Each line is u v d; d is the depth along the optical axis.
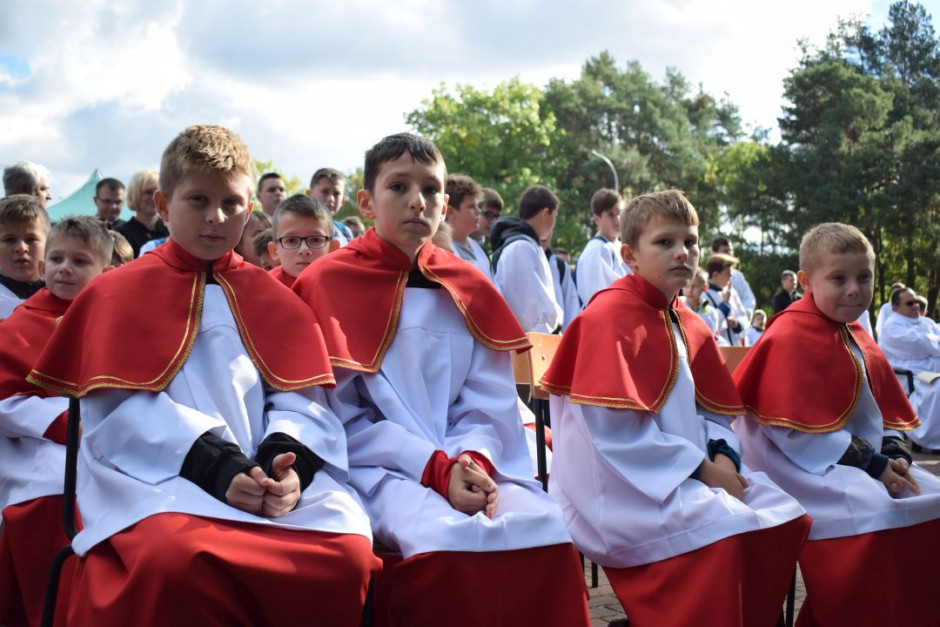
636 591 3.31
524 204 7.08
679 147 61.91
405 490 2.99
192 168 2.90
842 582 3.59
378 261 3.41
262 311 3.06
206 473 2.61
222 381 2.88
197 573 2.36
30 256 4.52
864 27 47.94
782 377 3.87
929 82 45.84
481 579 2.74
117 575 2.47
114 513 2.60
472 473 2.95
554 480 3.75
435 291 3.45
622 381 3.41
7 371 3.72
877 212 40.84
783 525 3.21
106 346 2.77
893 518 3.58
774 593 3.23
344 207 54.00
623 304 3.60
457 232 6.68
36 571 3.50
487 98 48.06
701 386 3.70
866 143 42.34
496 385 3.42
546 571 2.81
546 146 52.03
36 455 3.62
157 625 2.34
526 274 6.34
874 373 4.06
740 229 48.03
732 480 3.38
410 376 3.29
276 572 2.46
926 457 10.05
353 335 3.27
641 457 3.37
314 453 2.82
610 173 56.94
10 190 6.69
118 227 6.71
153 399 2.77
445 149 47.59
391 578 2.89
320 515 2.64
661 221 3.59
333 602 2.54
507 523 2.80
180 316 2.90
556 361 3.69
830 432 3.79
